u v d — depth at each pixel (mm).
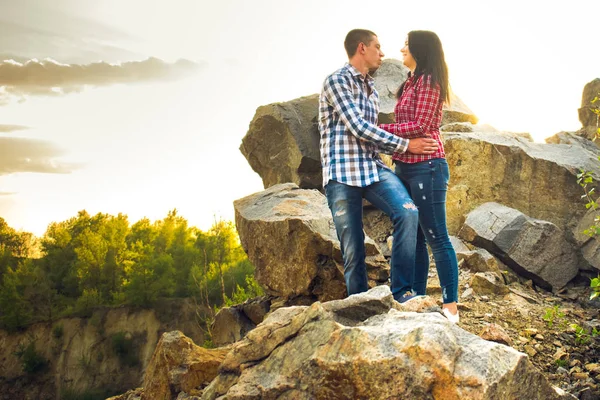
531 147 8039
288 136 8953
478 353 2908
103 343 51969
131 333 52156
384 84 9164
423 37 4770
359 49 4727
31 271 62000
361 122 4492
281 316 3746
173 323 52188
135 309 53438
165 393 4520
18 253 93312
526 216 7266
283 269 6578
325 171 4719
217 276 51750
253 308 7176
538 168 7574
